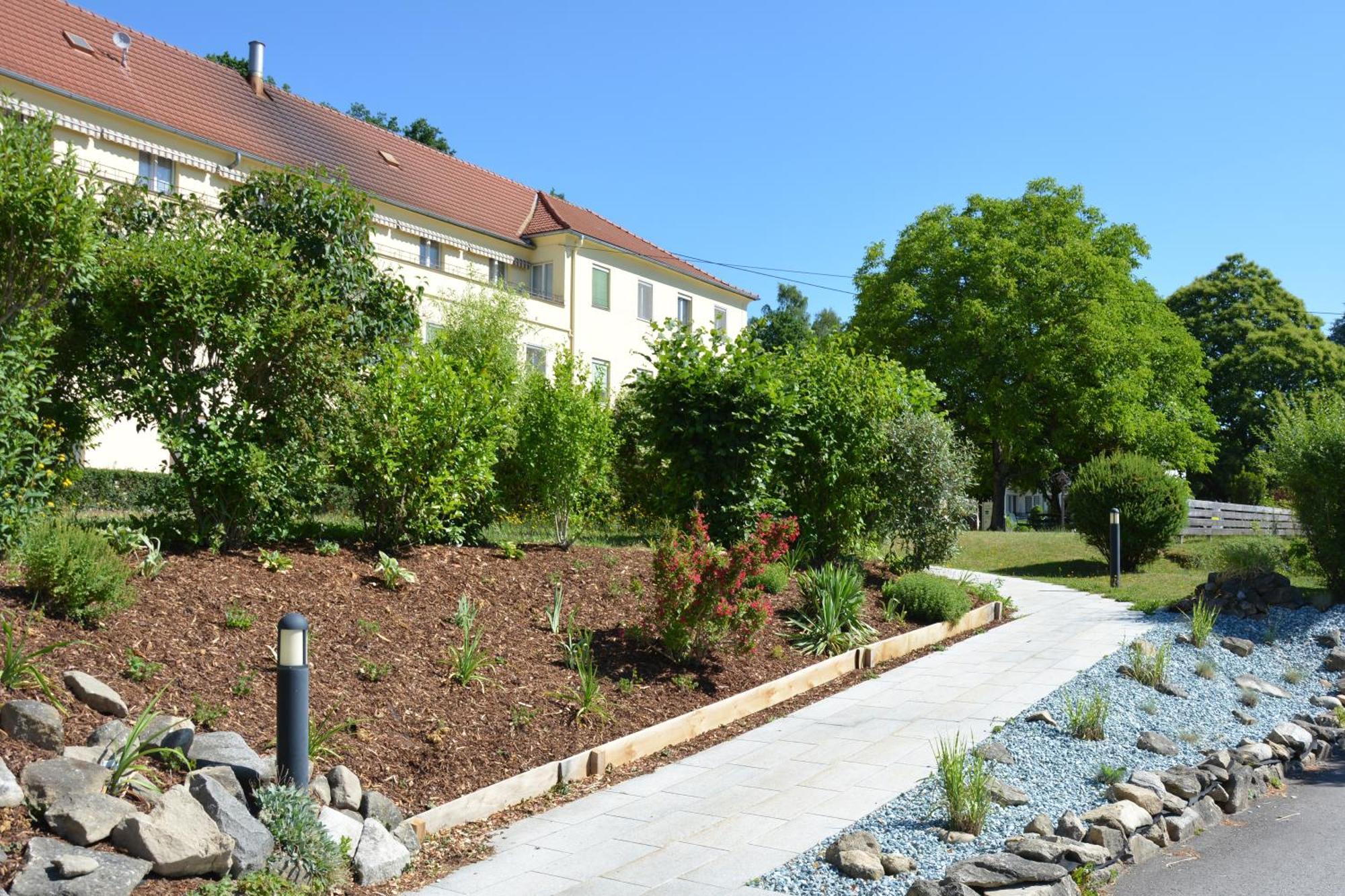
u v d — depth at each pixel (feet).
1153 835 19.25
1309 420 43.16
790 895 16.02
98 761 15.76
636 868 17.19
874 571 44.75
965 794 18.89
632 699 25.85
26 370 22.30
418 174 89.30
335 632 24.03
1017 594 50.16
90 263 23.95
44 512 23.29
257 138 73.97
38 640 18.84
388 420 31.42
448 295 76.64
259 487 27.43
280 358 27.89
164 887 13.89
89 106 61.05
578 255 93.81
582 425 37.70
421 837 18.33
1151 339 101.86
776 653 31.35
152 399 26.11
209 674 20.39
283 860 15.56
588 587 32.94
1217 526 81.66
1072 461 114.11
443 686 23.43
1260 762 24.03
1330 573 41.70
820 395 43.06
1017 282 99.35
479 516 35.65
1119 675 30.27
